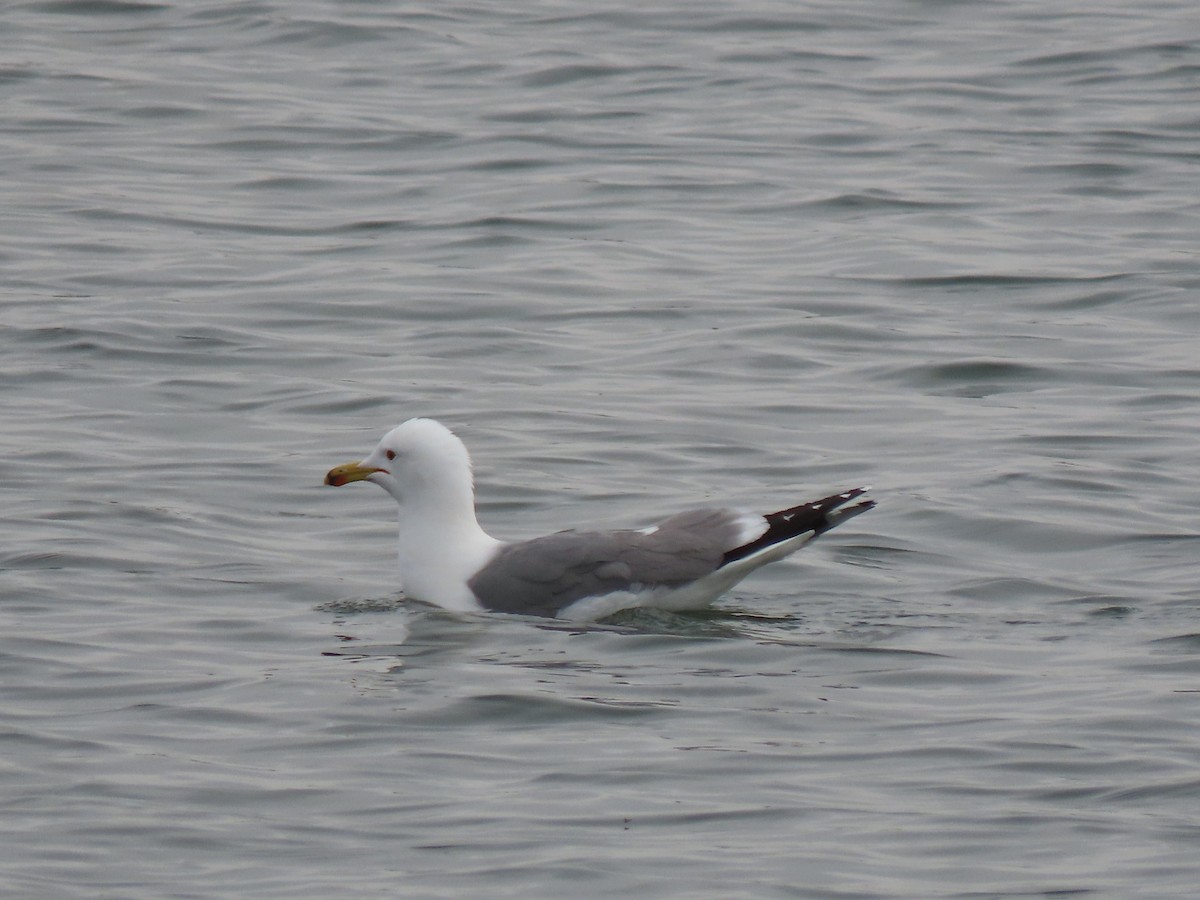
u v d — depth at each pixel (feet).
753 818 33.35
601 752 36.19
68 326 67.05
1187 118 93.61
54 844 32.35
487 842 32.45
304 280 73.05
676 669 40.93
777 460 56.24
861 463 56.03
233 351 65.57
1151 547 49.24
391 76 100.48
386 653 42.06
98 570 47.06
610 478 54.65
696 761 35.73
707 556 45.37
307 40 105.81
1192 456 56.08
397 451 46.57
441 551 46.29
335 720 37.83
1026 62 103.19
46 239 76.84
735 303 70.69
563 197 83.30
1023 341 66.95
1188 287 72.08
